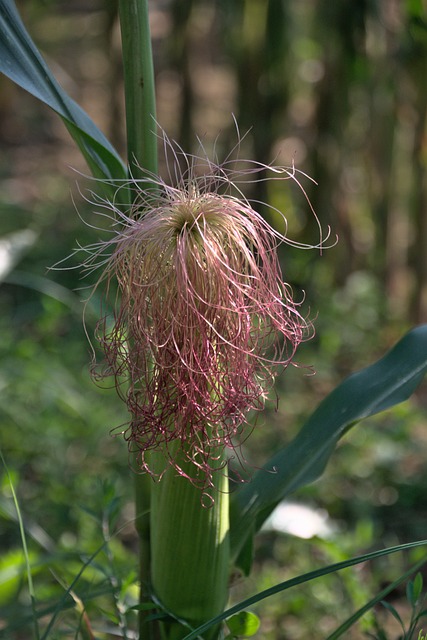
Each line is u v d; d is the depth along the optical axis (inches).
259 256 34.5
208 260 33.3
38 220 115.3
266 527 44.6
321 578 49.6
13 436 66.5
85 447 67.1
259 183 93.4
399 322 94.3
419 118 85.7
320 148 90.8
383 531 61.1
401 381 39.4
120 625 38.8
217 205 33.8
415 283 91.4
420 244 90.3
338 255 98.0
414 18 66.1
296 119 124.6
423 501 64.2
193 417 34.0
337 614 48.4
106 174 37.1
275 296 34.3
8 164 147.9
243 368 34.0
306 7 98.0
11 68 36.7
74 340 86.5
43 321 84.7
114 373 34.5
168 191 34.4
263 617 49.1
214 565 36.5
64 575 43.2
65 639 43.0
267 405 76.9
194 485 35.0
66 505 56.9
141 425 34.3
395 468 66.8
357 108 94.7
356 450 68.4
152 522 36.9
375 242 97.3
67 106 37.5
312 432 39.3
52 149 158.4
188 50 97.9
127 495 60.5
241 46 90.4
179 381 33.6
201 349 33.5
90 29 179.2
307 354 86.6
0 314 93.0
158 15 176.1
